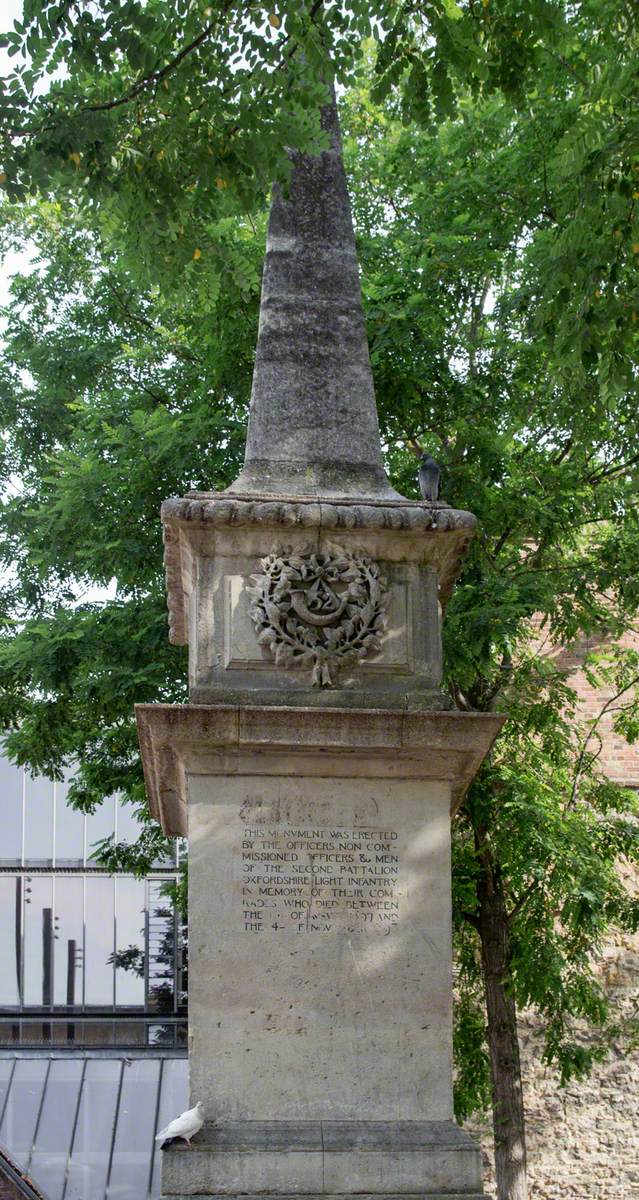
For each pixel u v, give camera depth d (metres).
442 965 8.41
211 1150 7.89
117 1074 21.77
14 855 24.20
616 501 15.77
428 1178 7.92
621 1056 19.58
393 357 14.82
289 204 9.91
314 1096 8.17
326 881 8.44
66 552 16.34
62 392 18.00
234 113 9.93
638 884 18.95
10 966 23.78
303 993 8.29
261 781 8.50
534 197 15.27
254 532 8.73
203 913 8.33
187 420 15.52
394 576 8.87
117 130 10.15
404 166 16.38
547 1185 19.23
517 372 15.45
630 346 10.96
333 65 9.88
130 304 17.88
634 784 20.12
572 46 12.82
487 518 14.95
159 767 8.77
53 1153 20.73
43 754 17.03
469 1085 16.14
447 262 15.12
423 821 8.57
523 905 15.74
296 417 9.41
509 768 15.59
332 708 8.45
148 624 15.20
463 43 10.05
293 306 9.68
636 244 10.45
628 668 17.53
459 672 14.17
